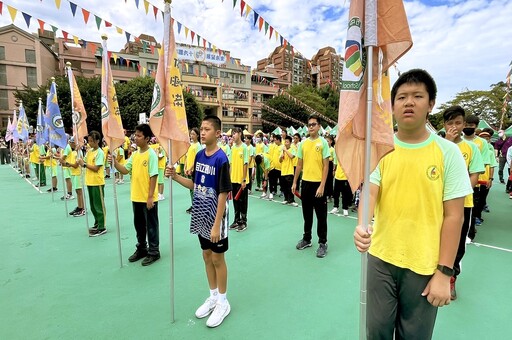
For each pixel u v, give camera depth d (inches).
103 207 187.9
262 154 358.3
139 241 147.8
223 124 1400.1
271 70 1501.0
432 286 53.9
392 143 53.6
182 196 314.2
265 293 114.9
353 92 53.2
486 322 94.8
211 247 97.9
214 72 1326.3
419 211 56.0
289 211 251.4
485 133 191.5
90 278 128.7
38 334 91.8
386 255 59.5
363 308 56.5
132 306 107.0
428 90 55.3
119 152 293.1
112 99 147.0
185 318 99.7
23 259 149.5
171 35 102.2
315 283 122.6
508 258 145.5
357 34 52.8
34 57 1275.8
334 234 186.9
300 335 89.7
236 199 198.1
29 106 863.1
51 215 237.0
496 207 255.0
